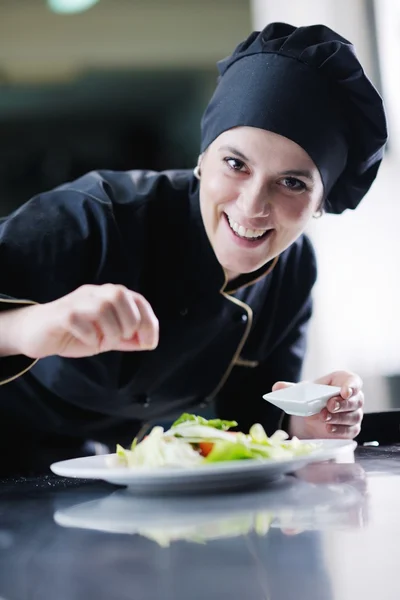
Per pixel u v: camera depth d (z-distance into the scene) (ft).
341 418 4.09
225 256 4.51
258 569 1.95
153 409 5.29
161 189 4.81
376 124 4.41
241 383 5.67
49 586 1.93
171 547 2.21
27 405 5.02
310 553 2.07
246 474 2.93
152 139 18.10
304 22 11.52
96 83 16.34
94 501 3.03
